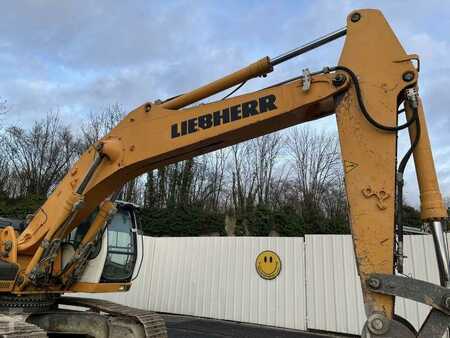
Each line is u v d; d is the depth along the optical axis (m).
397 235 3.30
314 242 12.28
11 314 5.53
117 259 7.04
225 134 4.21
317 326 11.73
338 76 3.66
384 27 3.64
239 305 13.33
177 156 4.70
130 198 28.08
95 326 6.06
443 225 3.20
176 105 4.67
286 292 12.51
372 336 3.02
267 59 4.14
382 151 3.40
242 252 13.73
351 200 3.40
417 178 3.33
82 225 6.26
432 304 2.93
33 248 5.52
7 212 23.67
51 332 6.14
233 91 4.41
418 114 3.36
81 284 6.29
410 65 3.48
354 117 3.56
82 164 5.27
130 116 4.93
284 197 37.47
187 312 14.51
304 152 38.56
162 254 15.66
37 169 36.19
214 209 33.50
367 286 3.15
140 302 15.61
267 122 4.05
